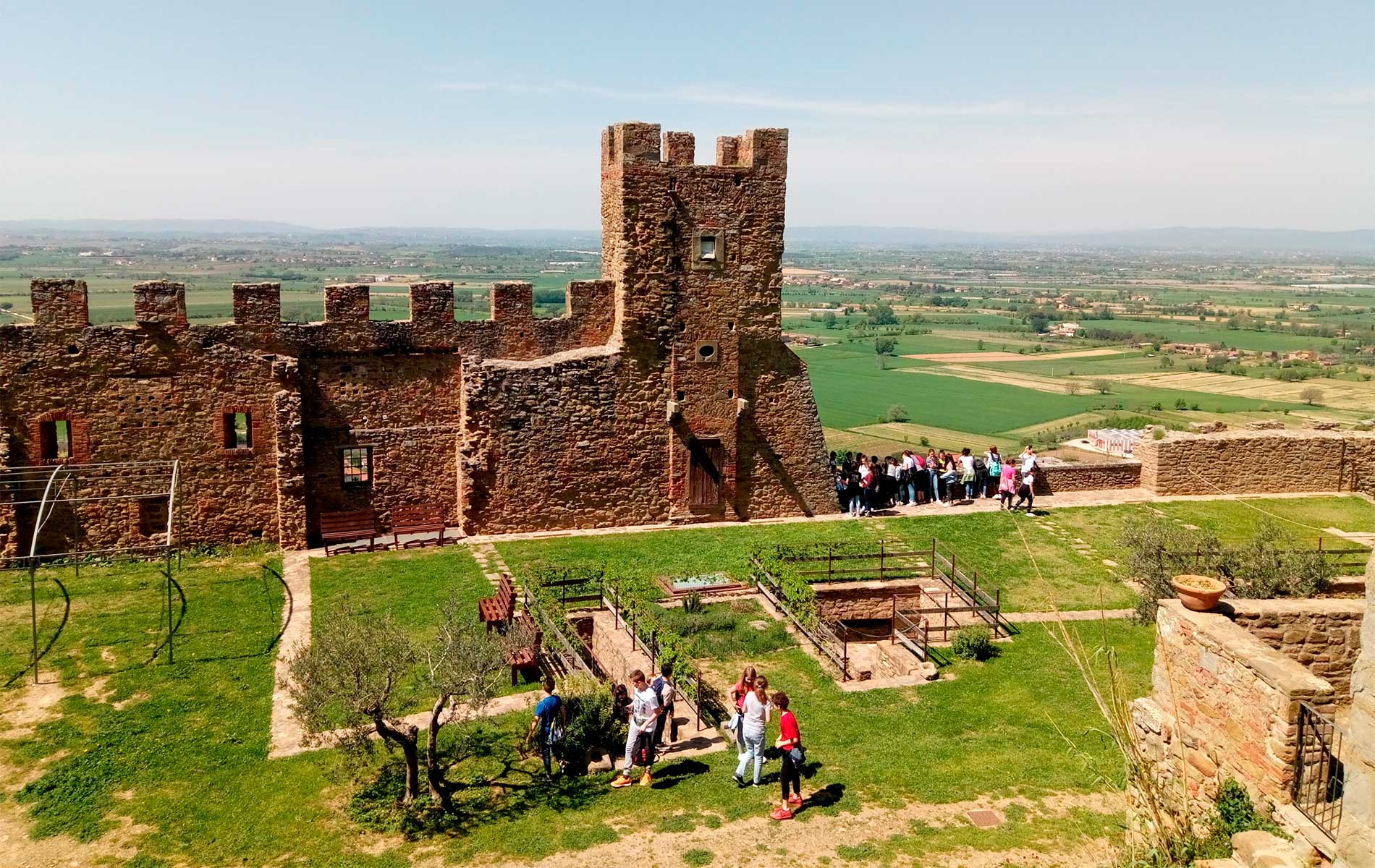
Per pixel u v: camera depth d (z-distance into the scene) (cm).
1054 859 1405
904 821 1541
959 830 1498
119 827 1602
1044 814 1554
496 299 3181
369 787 1714
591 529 3275
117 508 2934
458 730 1897
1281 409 10069
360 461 3169
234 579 2767
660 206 3195
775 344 3381
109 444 2902
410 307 3122
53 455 2908
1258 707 1259
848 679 2153
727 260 3284
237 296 2950
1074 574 2812
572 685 1900
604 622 2455
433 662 1734
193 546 2998
